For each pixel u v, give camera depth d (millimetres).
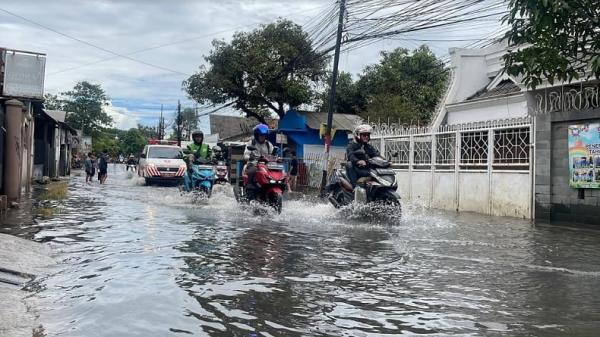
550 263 5742
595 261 5895
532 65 7652
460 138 13492
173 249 6125
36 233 7211
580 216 10164
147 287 4410
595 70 7332
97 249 6055
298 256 5859
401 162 16031
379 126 17484
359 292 4375
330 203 11297
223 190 14352
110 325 3488
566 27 7441
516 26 7801
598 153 9773
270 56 28031
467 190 13133
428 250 6426
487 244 7047
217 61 28594
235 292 4305
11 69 12344
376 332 3418
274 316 3721
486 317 3748
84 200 13055
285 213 10266
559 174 10648
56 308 3846
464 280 4852
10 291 4230
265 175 10086
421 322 3629
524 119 11547
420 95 29234
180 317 3668
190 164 14070
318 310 3873
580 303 4121
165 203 12359
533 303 4113
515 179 11703
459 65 20328
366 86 32219
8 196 10812
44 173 24797
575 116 10250
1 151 10695
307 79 29719
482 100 17203
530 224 9969
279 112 30922
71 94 76750
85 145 67250
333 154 28250
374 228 8406
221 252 5996
